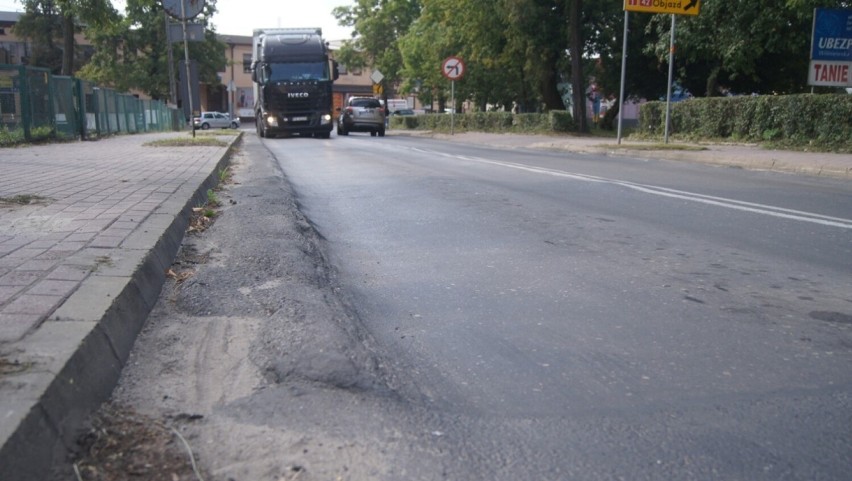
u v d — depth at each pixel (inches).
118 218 247.3
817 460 110.9
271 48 1215.6
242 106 3166.8
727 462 109.9
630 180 466.3
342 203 376.5
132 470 100.9
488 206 355.3
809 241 269.0
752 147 716.7
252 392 129.3
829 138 660.7
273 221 290.8
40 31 2006.6
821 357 152.9
